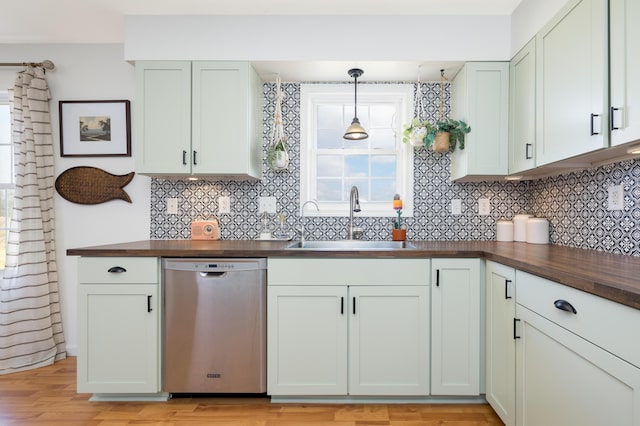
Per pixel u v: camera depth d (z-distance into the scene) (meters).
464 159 2.26
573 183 1.99
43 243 2.47
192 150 2.23
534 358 1.36
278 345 1.89
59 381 2.21
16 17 2.25
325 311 1.89
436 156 2.55
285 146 2.51
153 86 2.22
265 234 2.50
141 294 1.91
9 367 2.34
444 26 2.20
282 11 2.18
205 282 1.90
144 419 1.80
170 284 1.91
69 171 2.61
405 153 2.59
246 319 1.90
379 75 2.45
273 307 1.89
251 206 2.58
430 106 2.57
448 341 1.88
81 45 2.61
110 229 2.62
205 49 2.21
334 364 1.89
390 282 1.88
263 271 1.90
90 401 1.97
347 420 1.78
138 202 2.62
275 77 2.50
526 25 1.97
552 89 1.71
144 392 1.92
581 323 1.07
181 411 1.87
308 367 1.89
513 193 2.52
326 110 2.68
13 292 2.38
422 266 1.88
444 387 1.88
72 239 2.62
